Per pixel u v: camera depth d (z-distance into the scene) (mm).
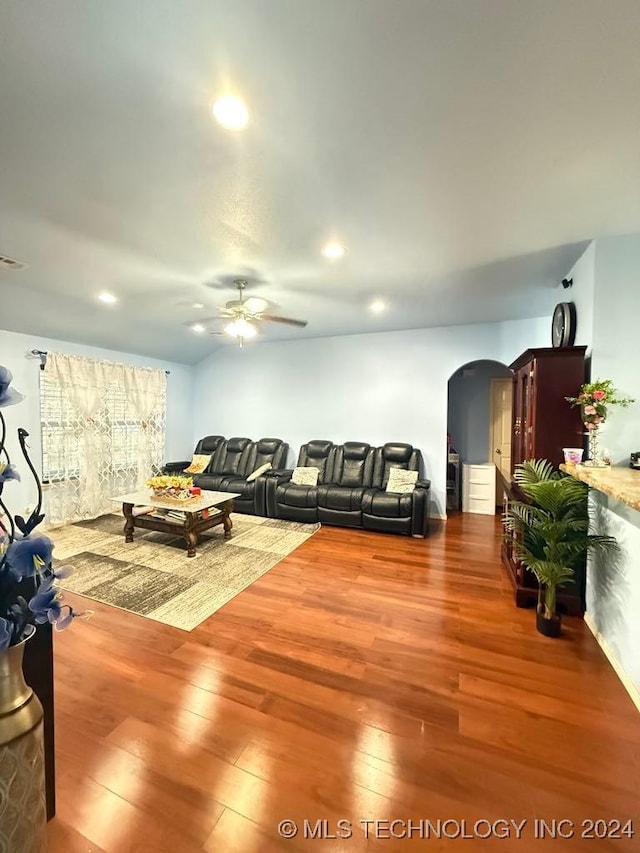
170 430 6184
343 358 5520
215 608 2637
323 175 1813
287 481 5160
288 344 5871
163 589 2910
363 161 1706
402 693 1849
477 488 5371
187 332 5227
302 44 1145
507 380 5742
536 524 2430
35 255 2713
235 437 6250
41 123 1471
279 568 3340
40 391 4328
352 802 1327
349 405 5504
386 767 1458
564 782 1400
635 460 2291
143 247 2598
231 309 3242
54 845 1188
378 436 5352
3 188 1915
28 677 1228
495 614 2588
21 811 888
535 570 2357
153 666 2037
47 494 4355
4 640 801
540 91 1311
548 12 1045
